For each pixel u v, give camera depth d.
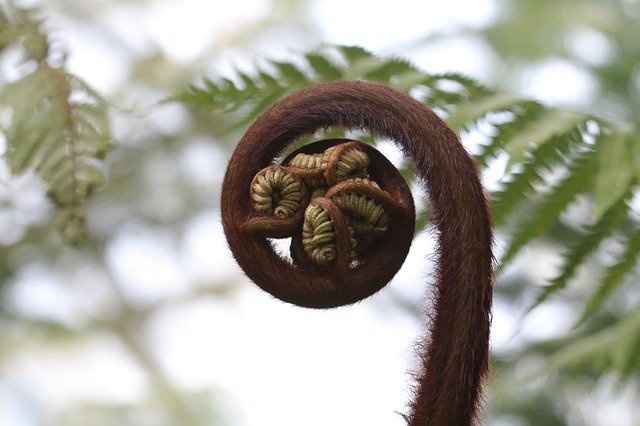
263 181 1.37
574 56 3.69
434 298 1.36
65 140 1.63
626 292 2.31
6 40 1.67
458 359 1.35
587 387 2.46
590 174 1.64
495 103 1.64
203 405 5.45
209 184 3.60
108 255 3.67
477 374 1.36
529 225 1.65
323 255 1.36
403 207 1.37
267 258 1.37
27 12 1.69
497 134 1.63
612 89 3.32
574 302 2.37
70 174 1.62
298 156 1.38
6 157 1.62
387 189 1.37
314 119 1.38
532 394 2.47
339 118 1.37
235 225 1.38
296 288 1.37
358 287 1.37
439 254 1.36
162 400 5.38
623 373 1.91
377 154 1.38
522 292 2.47
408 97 1.37
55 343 5.08
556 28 3.88
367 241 1.37
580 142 1.64
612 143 1.64
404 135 1.36
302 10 4.04
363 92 1.37
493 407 2.24
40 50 1.66
